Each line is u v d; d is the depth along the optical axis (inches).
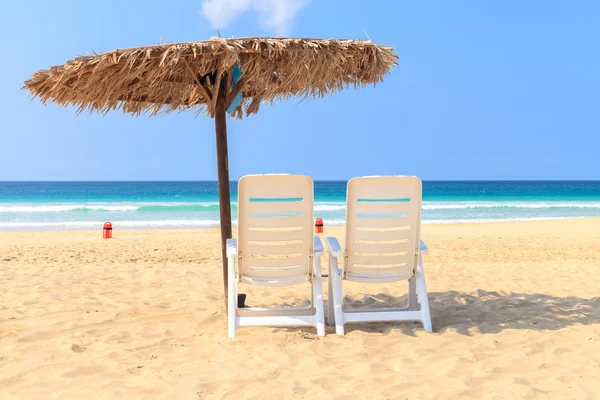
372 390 108.3
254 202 145.8
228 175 175.2
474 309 185.6
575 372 116.5
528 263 316.2
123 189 2509.8
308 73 147.3
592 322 162.9
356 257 153.8
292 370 120.6
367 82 183.0
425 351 134.9
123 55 138.6
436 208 1195.9
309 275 155.3
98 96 160.7
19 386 112.1
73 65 142.2
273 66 150.1
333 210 1080.8
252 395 105.8
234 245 154.5
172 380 115.2
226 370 121.9
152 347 142.1
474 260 343.9
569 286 231.3
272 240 148.9
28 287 226.2
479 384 111.1
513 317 171.9
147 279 249.3
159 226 760.3
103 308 190.5
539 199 1742.1
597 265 301.0
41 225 757.3
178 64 147.6
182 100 180.5
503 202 1488.7
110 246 433.1
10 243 461.4
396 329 154.7
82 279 248.2
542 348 135.8
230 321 152.3
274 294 220.2
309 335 150.5
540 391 106.9
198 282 241.6
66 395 106.3
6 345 144.3
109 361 129.2
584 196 1945.1
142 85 173.6
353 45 151.6
